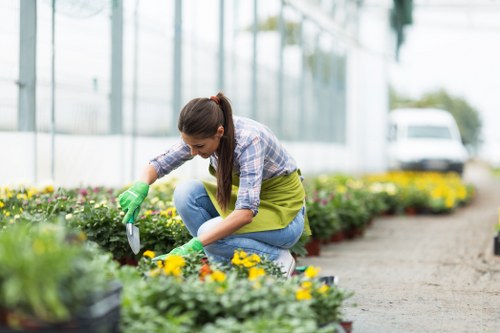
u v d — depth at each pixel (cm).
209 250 492
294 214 501
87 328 271
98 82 906
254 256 439
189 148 503
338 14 2172
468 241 1020
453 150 2355
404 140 2409
